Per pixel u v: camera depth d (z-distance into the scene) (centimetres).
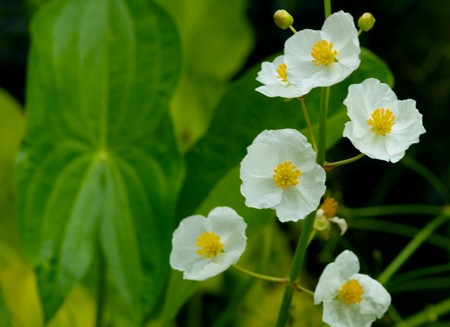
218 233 83
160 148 102
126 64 102
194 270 83
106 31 102
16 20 175
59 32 102
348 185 162
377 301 82
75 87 102
